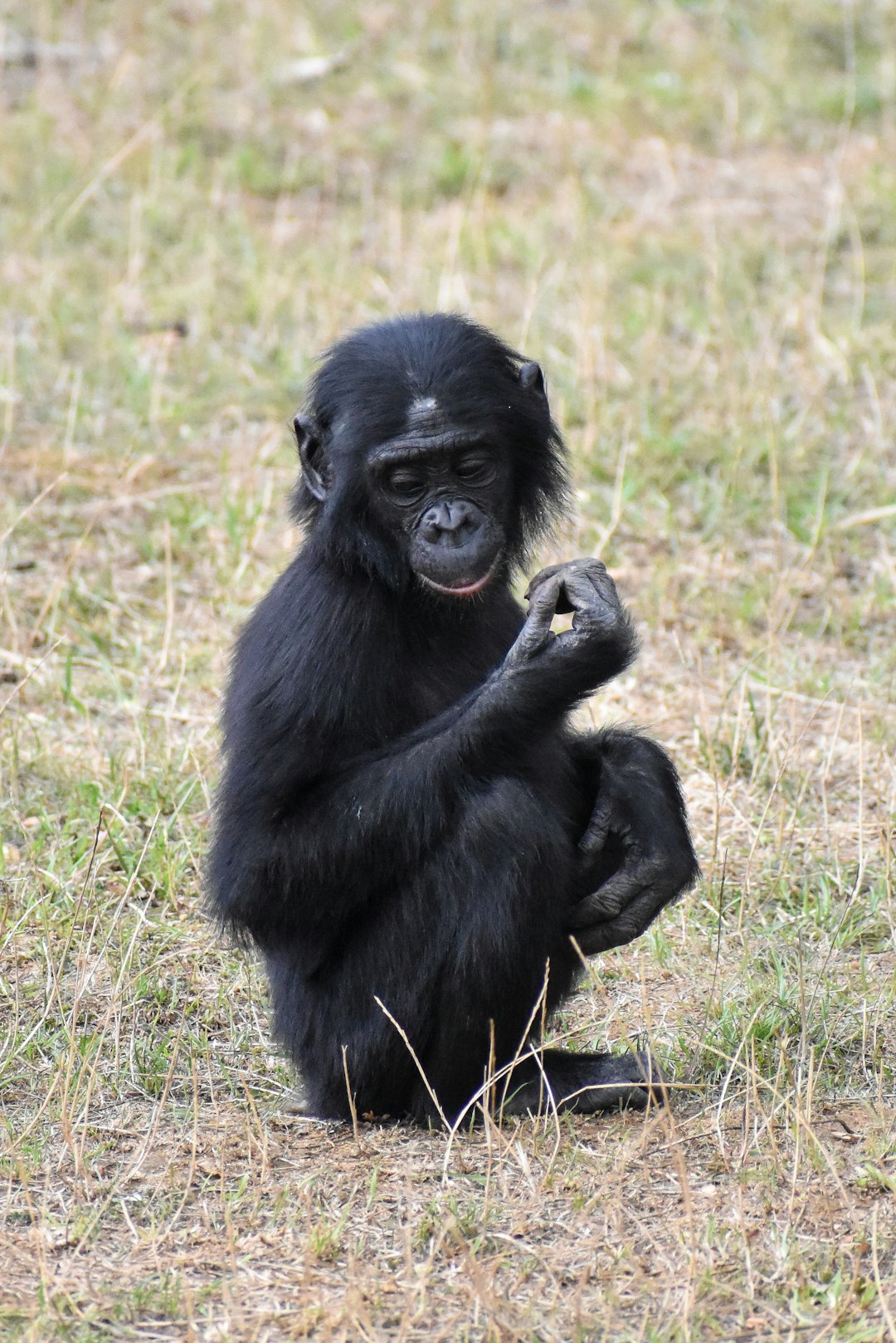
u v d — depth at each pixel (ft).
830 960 60.64
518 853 47.70
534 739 48.37
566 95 157.17
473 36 165.89
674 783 53.98
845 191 136.98
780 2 171.01
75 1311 40.37
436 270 123.95
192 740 75.51
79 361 114.93
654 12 172.04
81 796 70.74
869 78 158.61
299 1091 53.88
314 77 159.94
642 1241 43.16
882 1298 38.75
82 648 84.58
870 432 104.83
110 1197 45.57
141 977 58.59
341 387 50.57
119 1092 52.70
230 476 100.42
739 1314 39.96
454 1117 50.75
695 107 154.61
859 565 94.02
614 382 110.22
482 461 50.01
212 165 145.18
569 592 48.42
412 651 51.88
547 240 130.31
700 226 132.36
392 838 48.06
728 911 64.03
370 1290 40.93
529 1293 40.98
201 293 122.11
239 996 59.21
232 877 49.75
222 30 167.43
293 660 49.83
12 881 64.85
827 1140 48.42
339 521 50.19
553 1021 56.29
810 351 112.88
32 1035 53.93
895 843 67.00
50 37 164.25
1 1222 44.80
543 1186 45.65
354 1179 46.80
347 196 141.18
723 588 90.48
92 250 130.72
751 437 103.24
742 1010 56.08
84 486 98.99
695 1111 50.98
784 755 74.69
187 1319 39.70
